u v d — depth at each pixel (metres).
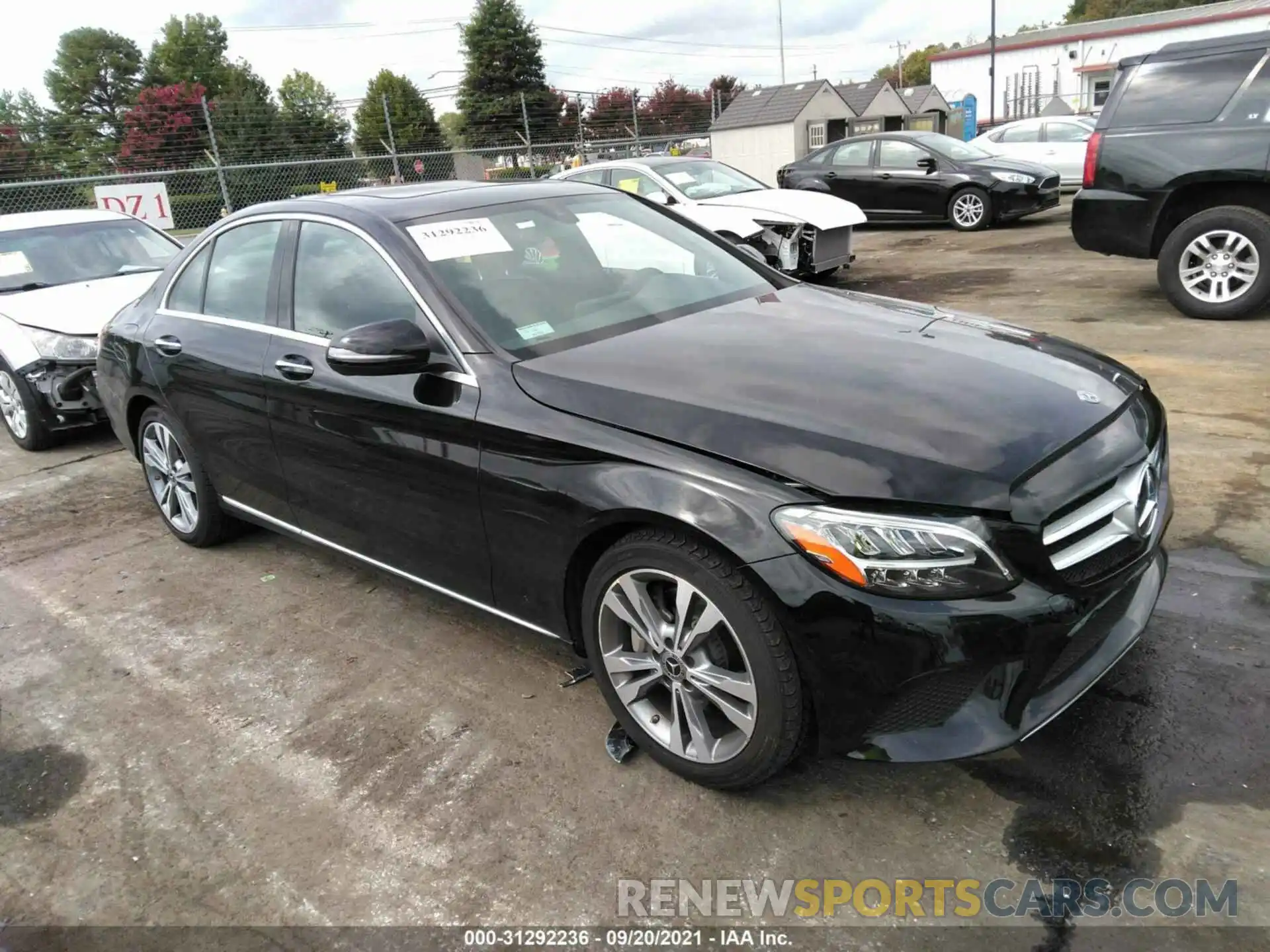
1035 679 2.12
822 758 2.27
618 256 3.45
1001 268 10.09
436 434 2.79
